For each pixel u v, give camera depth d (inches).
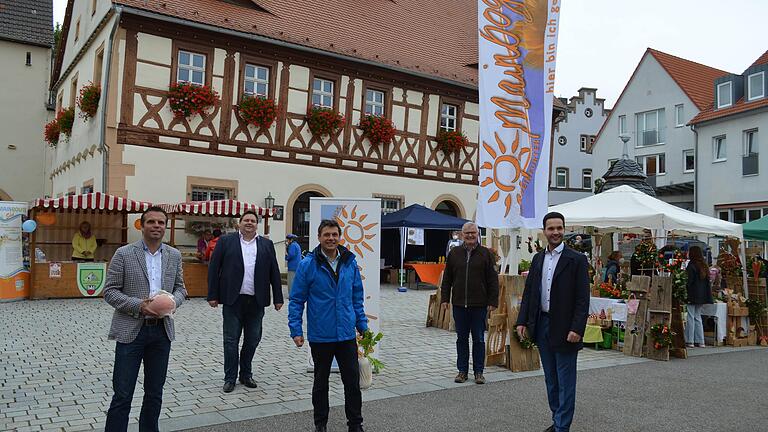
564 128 1918.1
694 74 1486.2
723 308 443.2
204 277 613.3
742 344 444.1
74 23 917.8
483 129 343.3
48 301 546.6
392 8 1025.5
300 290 207.0
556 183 1900.8
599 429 220.5
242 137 742.5
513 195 344.8
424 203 909.8
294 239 625.9
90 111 711.1
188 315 481.4
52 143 962.7
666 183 1453.0
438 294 461.7
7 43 1095.0
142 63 679.7
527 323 224.1
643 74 1514.5
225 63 731.4
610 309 398.0
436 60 961.5
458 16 1138.7
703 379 309.0
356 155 839.7
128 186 669.3
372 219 308.0
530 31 351.3
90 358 315.0
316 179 801.6
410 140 896.3
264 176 758.5
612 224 460.8
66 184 872.9
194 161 709.3
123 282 177.6
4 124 1087.6
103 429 206.2
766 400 264.7
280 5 840.9
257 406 237.9
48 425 209.8
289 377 287.3
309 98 796.6
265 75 768.3
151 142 682.8
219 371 294.5
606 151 1594.5
